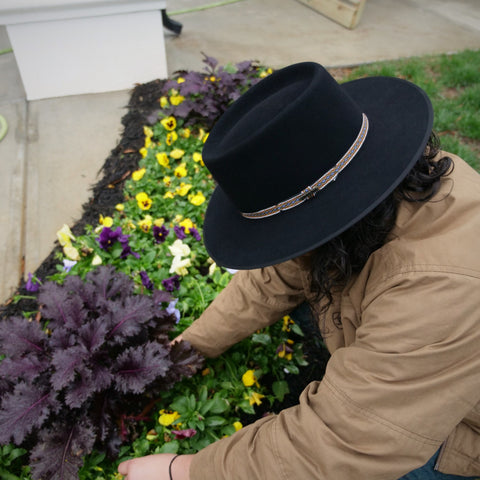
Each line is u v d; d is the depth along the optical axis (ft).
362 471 2.60
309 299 4.22
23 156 8.77
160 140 8.94
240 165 2.71
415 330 2.51
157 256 6.45
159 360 4.32
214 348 4.80
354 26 14.14
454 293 2.47
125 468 3.76
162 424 4.62
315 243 2.62
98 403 4.49
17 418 4.08
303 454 2.76
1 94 10.87
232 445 3.21
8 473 4.35
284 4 16.22
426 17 15.33
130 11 9.78
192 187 7.62
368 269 3.00
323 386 2.87
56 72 10.31
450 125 9.40
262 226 2.95
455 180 2.89
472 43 13.42
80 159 8.67
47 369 4.67
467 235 2.60
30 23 9.46
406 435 2.53
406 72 11.18
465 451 3.46
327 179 2.71
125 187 7.92
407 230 2.84
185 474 3.46
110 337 4.70
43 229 7.22
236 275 4.60
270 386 5.40
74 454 4.02
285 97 2.79
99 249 6.40
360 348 2.76
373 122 3.01
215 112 8.98
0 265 6.66
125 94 10.75
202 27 14.25
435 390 2.51
